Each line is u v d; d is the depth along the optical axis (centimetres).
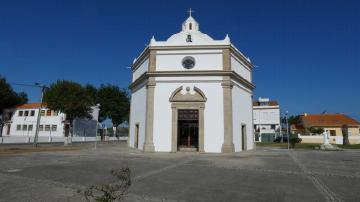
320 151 2914
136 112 3025
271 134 6344
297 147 3678
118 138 6731
